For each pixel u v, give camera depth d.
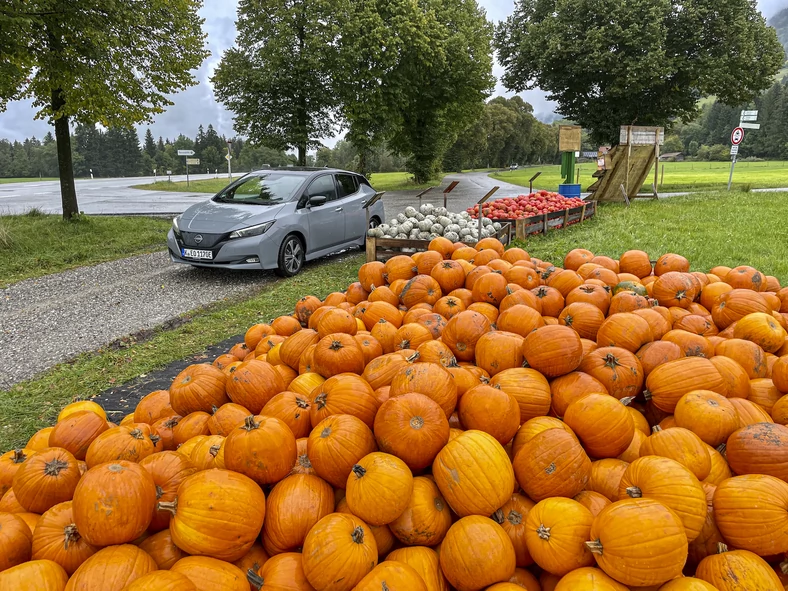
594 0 22.70
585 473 2.24
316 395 2.79
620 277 5.00
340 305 4.88
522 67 25.56
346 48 22.53
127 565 1.90
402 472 2.16
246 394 3.05
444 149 43.94
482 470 2.14
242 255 8.63
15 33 10.98
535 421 2.57
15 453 2.71
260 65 23.28
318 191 10.24
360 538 2.00
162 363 5.46
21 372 5.36
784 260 8.48
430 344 3.22
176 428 3.03
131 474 2.08
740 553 1.99
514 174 61.00
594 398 2.56
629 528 1.84
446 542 2.07
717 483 2.41
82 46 12.50
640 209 16.16
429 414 2.39
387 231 9.97
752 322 3.62
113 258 11.28
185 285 8.85
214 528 2.00
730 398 2.91
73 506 2.02
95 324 6.84
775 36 23.62
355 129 25.31
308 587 1.99
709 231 11.41
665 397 2.91
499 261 5.14
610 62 22.31
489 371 3.20
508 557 1.99
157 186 41.62
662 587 1.89
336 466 2.33
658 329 3.70
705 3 22.27
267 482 2.35
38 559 2.06
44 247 11.81
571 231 12.84
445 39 28.05
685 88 23.80
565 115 26.55
